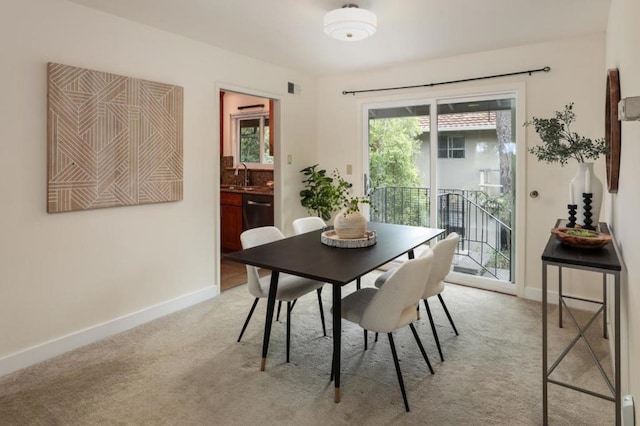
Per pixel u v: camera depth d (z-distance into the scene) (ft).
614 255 6.09
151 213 10.44
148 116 10.05
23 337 8.07
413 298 6.93
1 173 7.63
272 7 8.84
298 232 10.66
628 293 5.74
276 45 11.69
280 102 14.34
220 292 12.67
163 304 10.84
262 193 16.43
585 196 8.36
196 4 8.70
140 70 9.91
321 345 9.10
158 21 9.72
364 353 8.71
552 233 7.45
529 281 12.16
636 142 4.75
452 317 10.72
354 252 7.95
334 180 15.84
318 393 7.18
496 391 7.23
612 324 8.13
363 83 14.93
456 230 13.70
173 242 11.05
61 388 7.30
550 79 11.42
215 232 12.27
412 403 6.87
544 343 6.18
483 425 6.29
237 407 6.76
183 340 9.32
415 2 8.57
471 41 11.29
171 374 7.80
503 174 12.68
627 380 6.10
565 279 11.55
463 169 13.38
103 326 9.43
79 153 8.68
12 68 7.67
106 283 9.50
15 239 7.88
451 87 13.07
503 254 12.87
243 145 20.88
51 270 8.46
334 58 13.05
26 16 7.82
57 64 8.22
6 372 7.80
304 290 8.59
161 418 6.45
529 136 11.85
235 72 12.48
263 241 9.47
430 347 8.99
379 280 9.28
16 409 6.66
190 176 11.39
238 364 8.20
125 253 9.87
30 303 8.15
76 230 8.87
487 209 13.06
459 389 7.30
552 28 10.29
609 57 9.34
